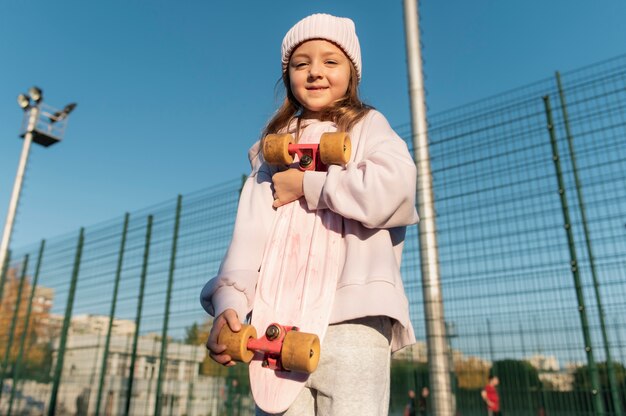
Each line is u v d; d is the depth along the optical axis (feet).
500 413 12.38
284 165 4.01
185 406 18.30
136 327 20.62
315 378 3.35
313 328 3.34
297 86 4.36
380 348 3.43
